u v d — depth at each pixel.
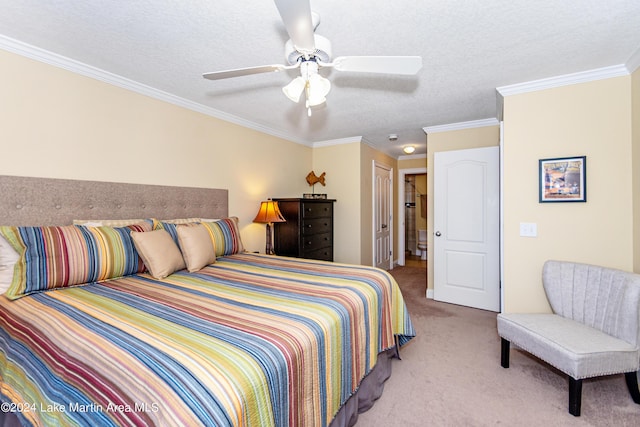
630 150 2.09
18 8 1.47
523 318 2.04
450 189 3.55
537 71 2.20
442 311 3.30
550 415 1.61
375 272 2.05
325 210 4.06
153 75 2.25
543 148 2.37
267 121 3.47
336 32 1.68
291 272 2.02
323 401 1.17
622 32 1.69
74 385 0.82
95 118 2.16
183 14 1.52
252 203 3.53
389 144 4.79
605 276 1.88
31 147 1.86
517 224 2.48
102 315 1.18
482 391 1.83
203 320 1.15
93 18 1.56
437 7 1.47
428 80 2.35
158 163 2.56
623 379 1.94
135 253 1.93
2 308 1.35
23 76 1.83
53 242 1.61
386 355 1.95
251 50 1.89
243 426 0.76
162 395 0.72
